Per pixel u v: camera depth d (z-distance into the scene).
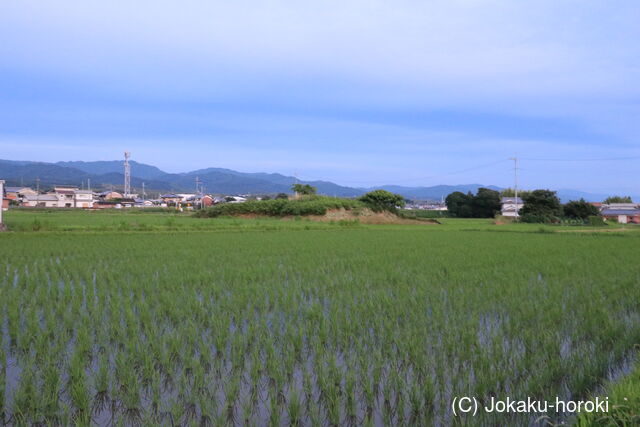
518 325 8.36
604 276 13.99
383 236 32.34
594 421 4.65
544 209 73.50
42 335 7.52
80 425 4.98
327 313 9.70
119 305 9.64
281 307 10.12
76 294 10.77
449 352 7.19
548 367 6.29
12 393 5.84
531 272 14.87
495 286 12.25
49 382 5.87
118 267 15.48
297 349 7.33
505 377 6.15
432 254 20.28
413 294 11.20
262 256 19.19
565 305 10.34
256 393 5.98
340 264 16.81
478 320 8.89
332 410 5.31
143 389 6.07
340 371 6.34
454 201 97.25
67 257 18.38
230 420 5.32
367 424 5.02
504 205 90.88
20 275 13.49
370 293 11.53
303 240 27.67
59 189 122.12
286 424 5.27
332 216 61.06
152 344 7.24
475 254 20.33
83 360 6.79
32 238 26.91
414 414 5.39
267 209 63.22
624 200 106.50
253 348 7.44
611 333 7.75
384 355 7.11
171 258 18.23
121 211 82.56
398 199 70.75
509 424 5.10
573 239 30.47
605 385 5.82
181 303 10.16
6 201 78.50
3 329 8.35
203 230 36.16
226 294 11.30
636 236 34.34
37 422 5.23
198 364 6.34
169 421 5.25
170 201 133.75
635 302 10.46
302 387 6.12
